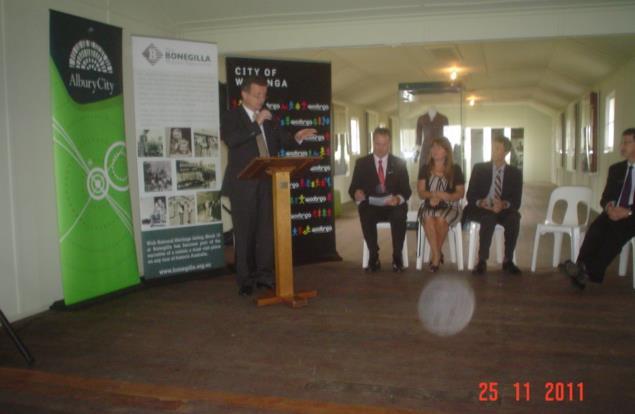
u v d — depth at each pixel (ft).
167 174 14.97
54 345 10.57
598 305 12.50
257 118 12.79
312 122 17.24
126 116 15.74
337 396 8.11
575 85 35.29
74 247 12.83
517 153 60.03
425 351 9.85
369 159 16.47
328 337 10.69
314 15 17.49
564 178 49.08
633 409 7.55
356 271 16.60
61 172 12.42
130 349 10.27
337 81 31.91
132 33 15.92
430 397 8.01
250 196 13.47
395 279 15.40
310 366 9.27
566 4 16.37
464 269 16.52
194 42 15.12
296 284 14.99
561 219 28.76
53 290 13.19
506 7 16.70
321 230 17.83
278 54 23.16
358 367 9.18
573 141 43.09
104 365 9.52
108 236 13.78
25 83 12.24
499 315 11.87
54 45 12.14
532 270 16.03
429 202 16.20
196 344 10.46
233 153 13.48
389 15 17.49
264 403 7.94
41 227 12.78
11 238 12.00
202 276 15.98
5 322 9.65
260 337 10.78
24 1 12.15
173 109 14.93
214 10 17.08
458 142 27.73
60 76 12.29
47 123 12.86
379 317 11.93
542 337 10.46
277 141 14.07
